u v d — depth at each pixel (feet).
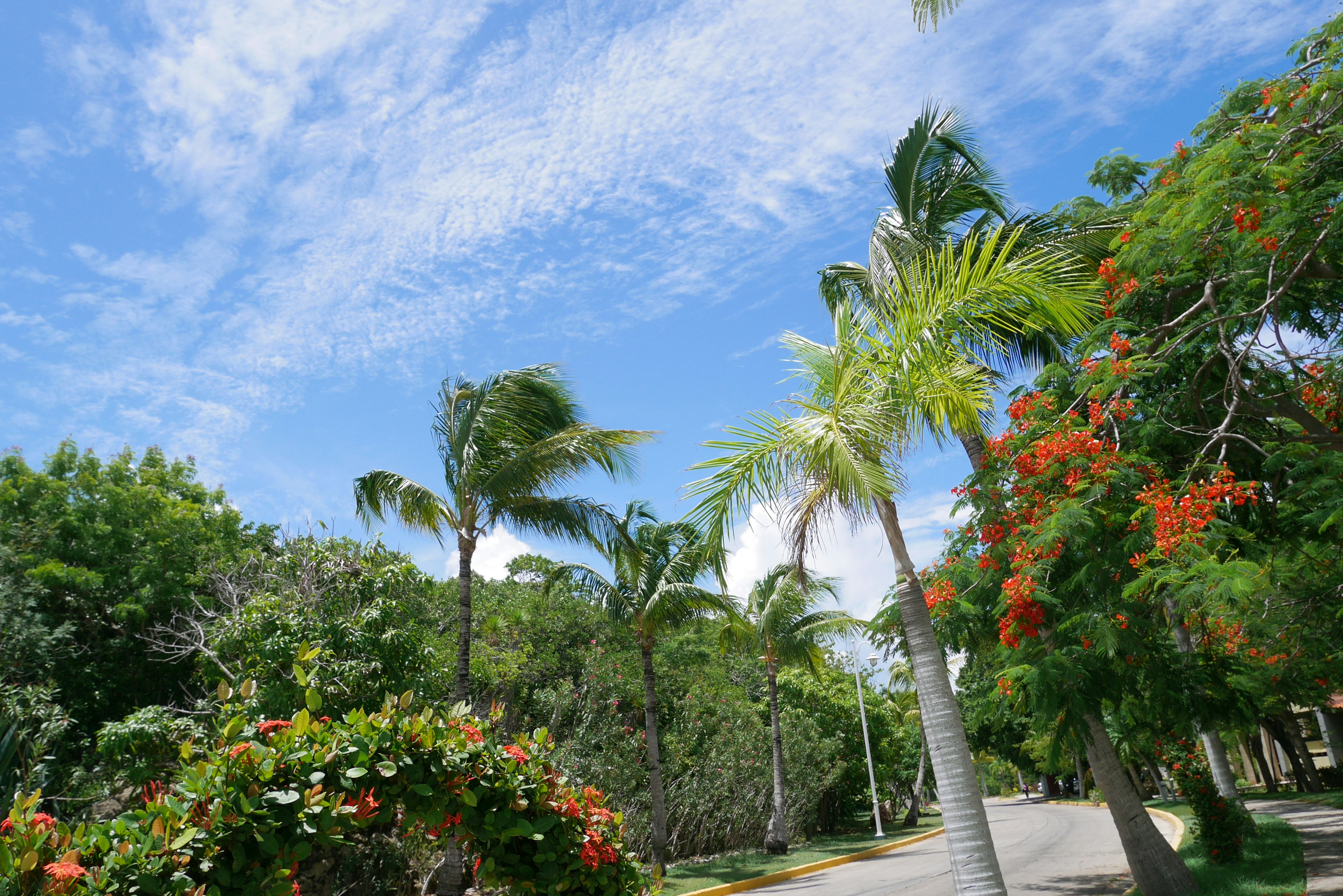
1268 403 30.09
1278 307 28.35
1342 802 68.90
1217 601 21.01
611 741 70.49
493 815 11.05
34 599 50.49
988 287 20.04
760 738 90.07
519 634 73.72
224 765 8.85
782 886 59.57
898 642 34.30
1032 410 30.89
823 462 20.04
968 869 18.08
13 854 7.33
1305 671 35.96
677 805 77.97
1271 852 40.11
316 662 40.01
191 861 8.18
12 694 41.06
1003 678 29.45
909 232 33.40
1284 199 25.49
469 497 46.88
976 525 31.81
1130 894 37.40
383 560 52.24
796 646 86.07
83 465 63.52
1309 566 31.22
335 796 9.21
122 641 54.90
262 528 68.80
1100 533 27.58
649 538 70.44
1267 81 30.99
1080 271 33.12
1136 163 39.58
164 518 60.44
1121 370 27.50
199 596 57.00
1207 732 33.60
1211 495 23.34
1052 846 69.00
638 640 80.89
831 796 126.00
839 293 39.11
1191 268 30.89
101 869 7.63
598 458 47.01
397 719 10.79
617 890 12.50
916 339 19.79
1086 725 28.96
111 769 42.93
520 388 48.80
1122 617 26.66
